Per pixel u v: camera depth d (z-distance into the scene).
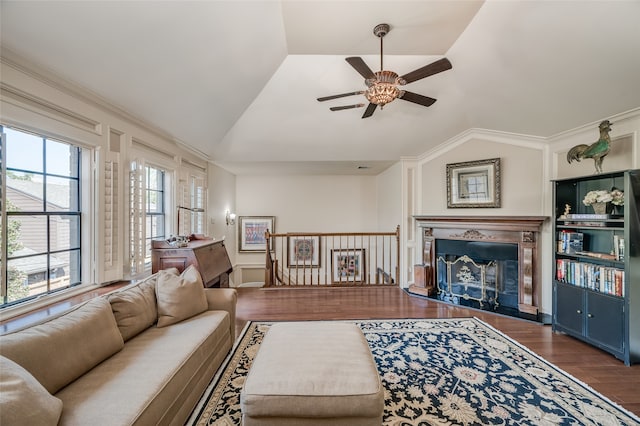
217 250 3.66
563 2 1.93
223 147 4.48
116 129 2.72
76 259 2.41
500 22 2.31
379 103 2.46
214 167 5.30
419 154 4.77
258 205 6.73
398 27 2.49
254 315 3.45
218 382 2.04
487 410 1.78
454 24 2.45
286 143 4.45
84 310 1.66
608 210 2.67
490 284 4.03
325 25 2.47
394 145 4.50
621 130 2.65
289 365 1.53
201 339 1.90
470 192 4.13
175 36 2.17
